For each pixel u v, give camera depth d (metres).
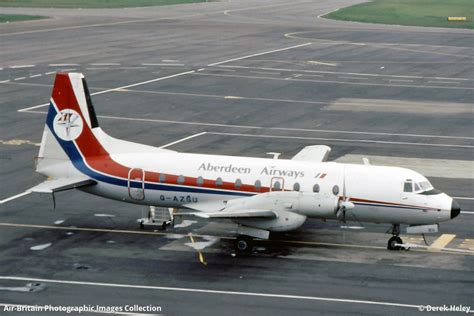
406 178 141.62
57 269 130.25
